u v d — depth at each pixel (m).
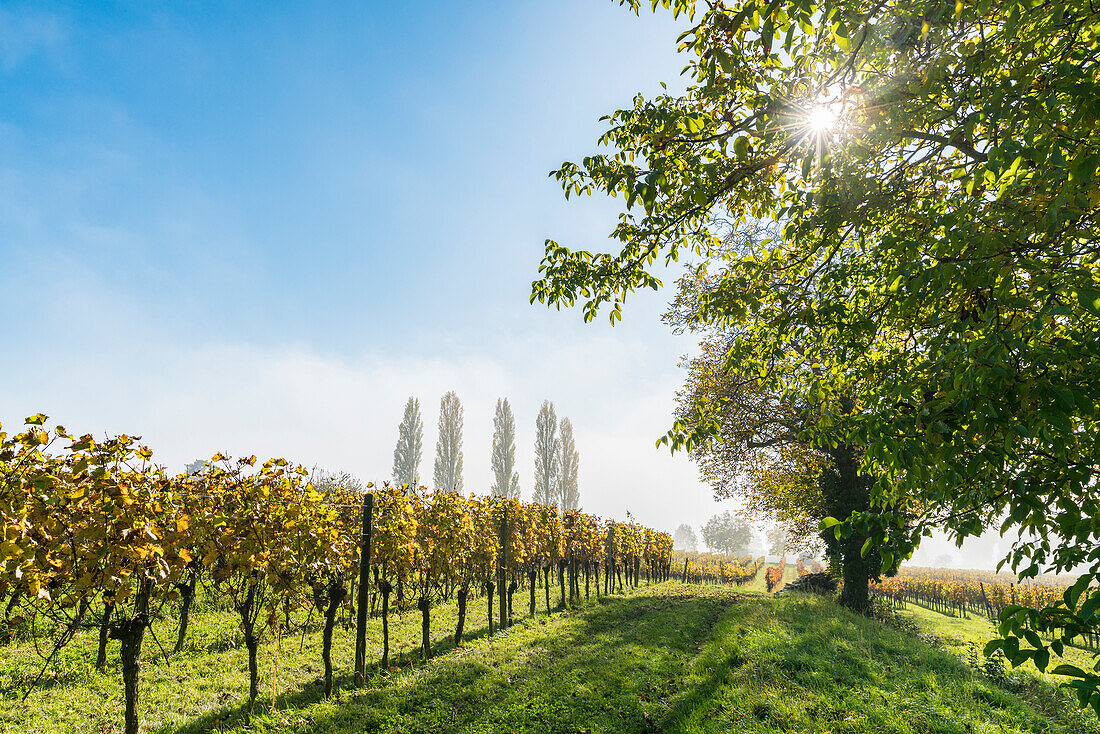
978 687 7.73
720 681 7.75
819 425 4.14
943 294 3.21
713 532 123.12
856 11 3.04
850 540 17.66
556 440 62.72
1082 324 2.80
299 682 8.06
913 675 8.12
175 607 10.99
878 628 13.13
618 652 9.78
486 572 13.05
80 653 8.35
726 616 13.84
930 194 4.27
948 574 72.44
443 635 11.76
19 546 4.54
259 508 7.20
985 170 3.02
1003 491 3.16
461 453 57.50
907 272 3.28
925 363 3.24
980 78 3.25
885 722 6.07
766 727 5.95
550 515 17.88
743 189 4.62
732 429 18.03
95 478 5.08
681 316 17.97
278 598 7.39
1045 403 2.49
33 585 4.80
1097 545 2.57
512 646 10.38
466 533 11.86
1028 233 2.89
